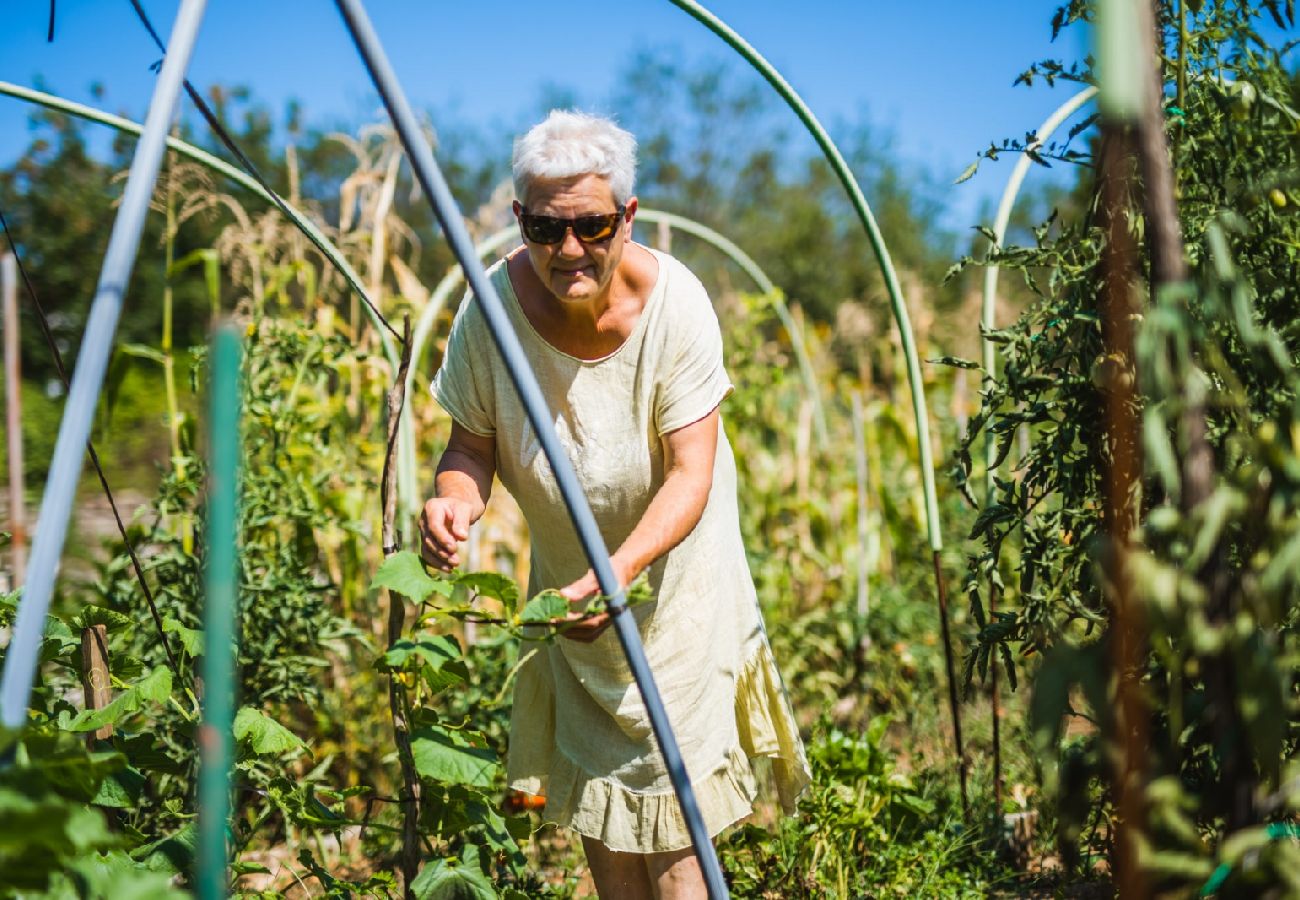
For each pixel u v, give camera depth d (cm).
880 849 306
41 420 884
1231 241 194
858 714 437
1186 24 204
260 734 227
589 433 226
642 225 1805
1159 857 159
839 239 2167
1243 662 152
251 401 346
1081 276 210
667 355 221
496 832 232
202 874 131
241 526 329
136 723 297
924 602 501
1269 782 169
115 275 160
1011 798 337
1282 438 158
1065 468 222
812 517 571
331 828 234
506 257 230
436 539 209
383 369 439
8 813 142
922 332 653
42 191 1238
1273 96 206
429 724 230
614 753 235
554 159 198
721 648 239
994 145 220
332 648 372
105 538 363
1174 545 157
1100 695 163
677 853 236
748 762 249
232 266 411
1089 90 302
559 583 247
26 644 152
